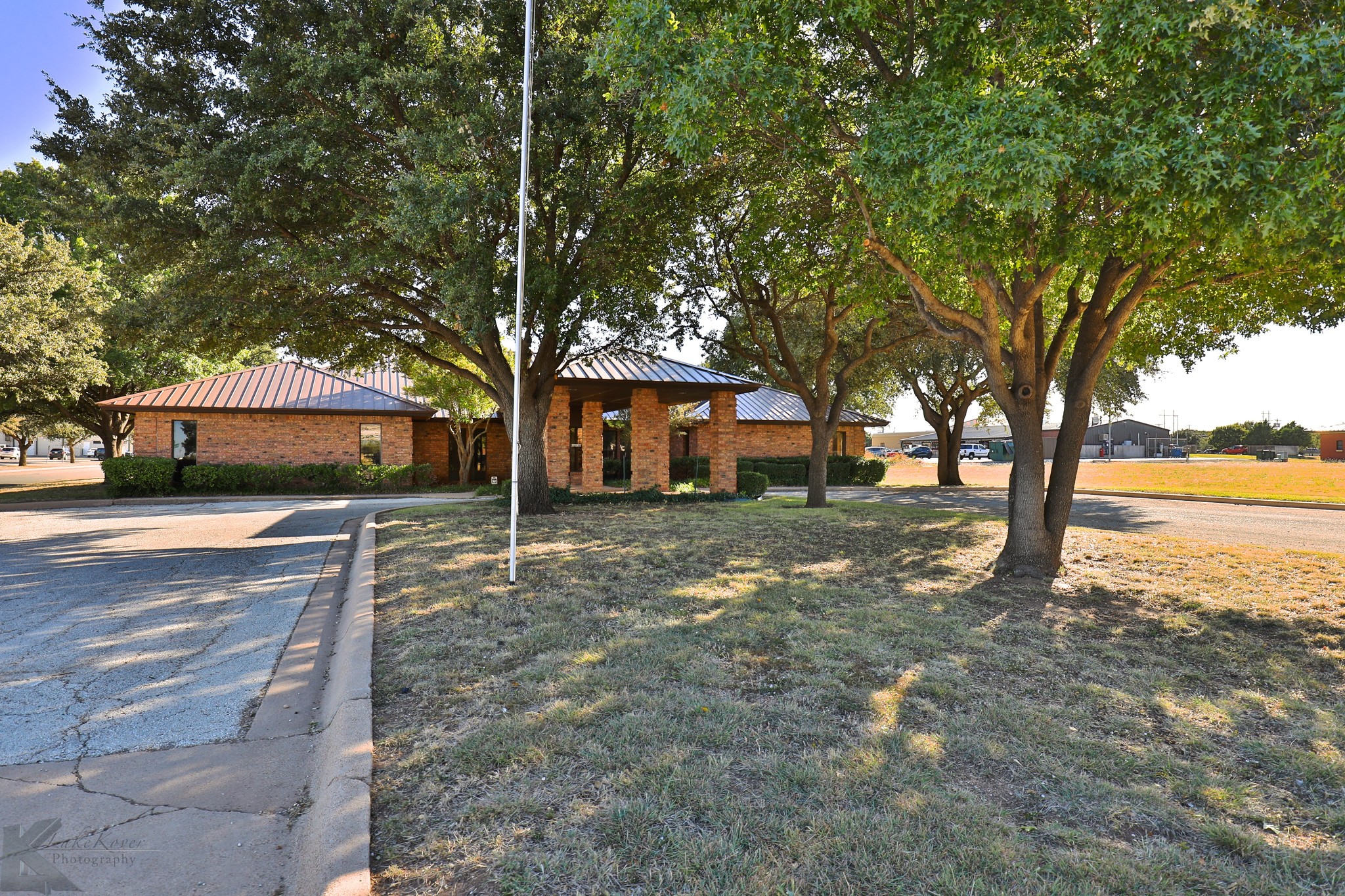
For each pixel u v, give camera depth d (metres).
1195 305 9.23
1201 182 4.51
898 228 7.03
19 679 4.61
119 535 11.76
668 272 13.79
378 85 9.38
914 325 15.56
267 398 22.31
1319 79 4.38
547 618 5.52
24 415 27.88
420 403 23.92
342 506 17.61
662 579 7.03
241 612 6.52
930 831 2.61
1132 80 4.98
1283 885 2.37
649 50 6.07
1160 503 18.28
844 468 28.92
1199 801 2.93
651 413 18.30
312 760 3.49
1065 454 7.90
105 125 10.10
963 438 94.12
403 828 2.63
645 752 3.21
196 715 4.06
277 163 8.76
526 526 11.17
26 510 16.62
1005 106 5.03
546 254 11.77
